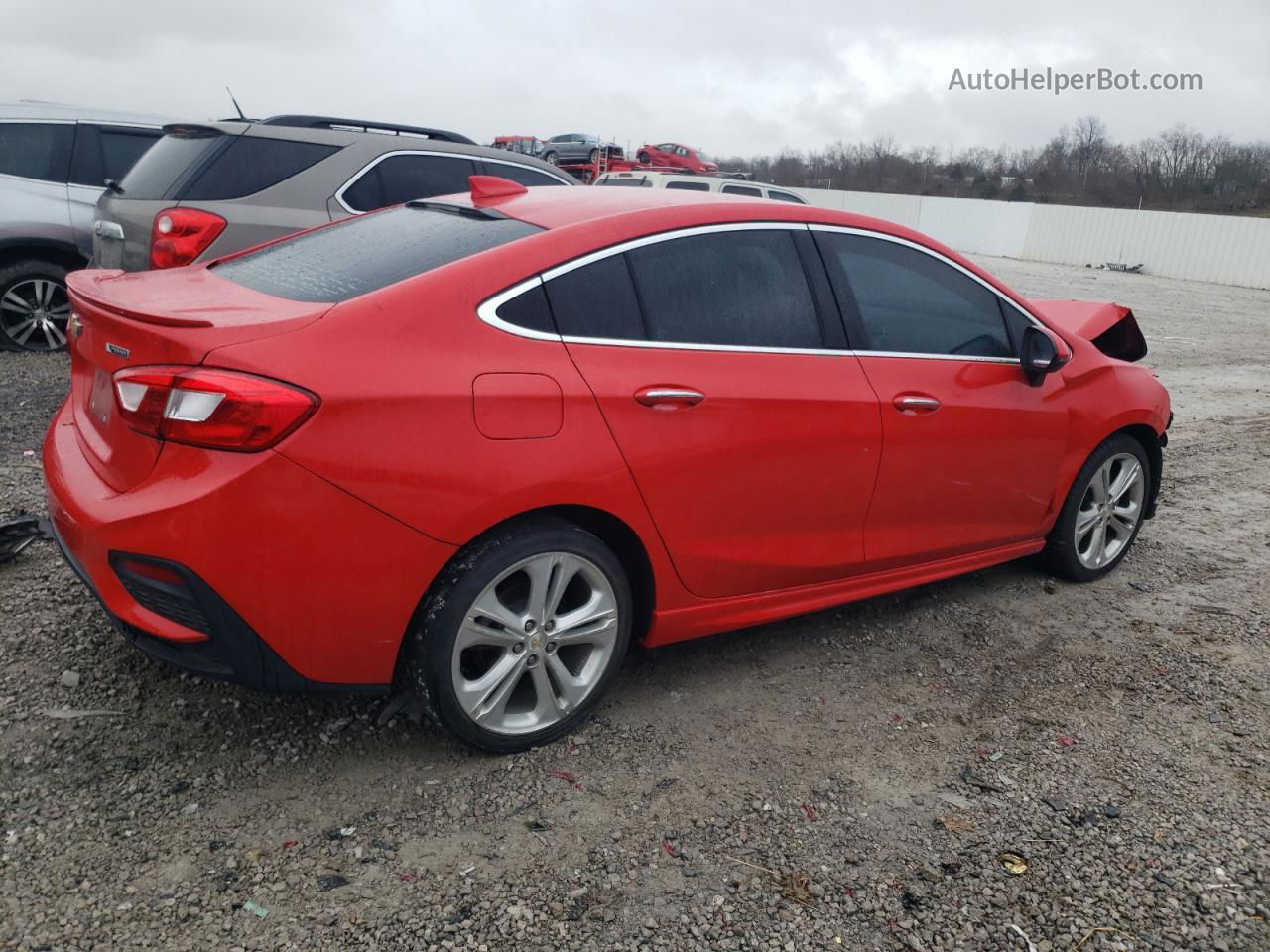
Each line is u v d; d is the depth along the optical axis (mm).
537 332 2902
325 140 6535
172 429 2479
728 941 2396
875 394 3635
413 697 2900
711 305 3295
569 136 32406
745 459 3285
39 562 4098
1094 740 3408
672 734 3264
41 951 2203
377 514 2586
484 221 3289
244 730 3068
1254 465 7340
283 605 2543
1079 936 2482
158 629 2555
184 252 6105
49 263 8078
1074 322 5285
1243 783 3188
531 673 3010
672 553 3209
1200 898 2635
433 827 2715
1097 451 4641
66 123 8148
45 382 7168
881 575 3934
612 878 2578
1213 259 33000
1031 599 4586
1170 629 4355
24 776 2771
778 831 2811
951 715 3525
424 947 2305
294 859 2555
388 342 2656
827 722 3416
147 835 2594
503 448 2756
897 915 2518
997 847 2801
